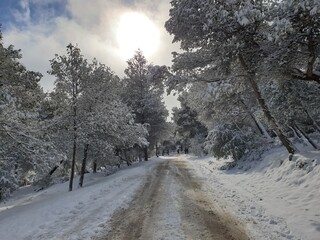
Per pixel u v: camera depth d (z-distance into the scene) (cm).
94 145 2267
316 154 1279
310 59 961
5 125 1288
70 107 2048
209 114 2698
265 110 1468
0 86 1375
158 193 1311
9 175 2270
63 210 1030
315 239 659
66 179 3338
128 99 3828
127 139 2530
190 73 1480
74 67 2073
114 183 1686
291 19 850
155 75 1433
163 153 9600
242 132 2327
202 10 1131
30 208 1265
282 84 1477
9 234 793
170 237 715
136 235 738
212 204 1059
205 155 4309
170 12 1247
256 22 1022
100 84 2131
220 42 1186
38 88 2067
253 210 941
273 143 2158
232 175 1859
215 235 723
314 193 986
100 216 927
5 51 1667
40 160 1396
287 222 788
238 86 1542
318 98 1560
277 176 1371
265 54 1075
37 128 1555
